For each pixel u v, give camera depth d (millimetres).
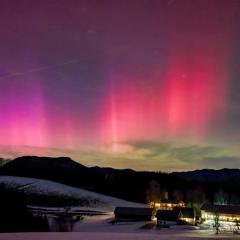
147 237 19422
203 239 18984
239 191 189250
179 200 163625
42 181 187125
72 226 78188
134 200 173625
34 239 18312
